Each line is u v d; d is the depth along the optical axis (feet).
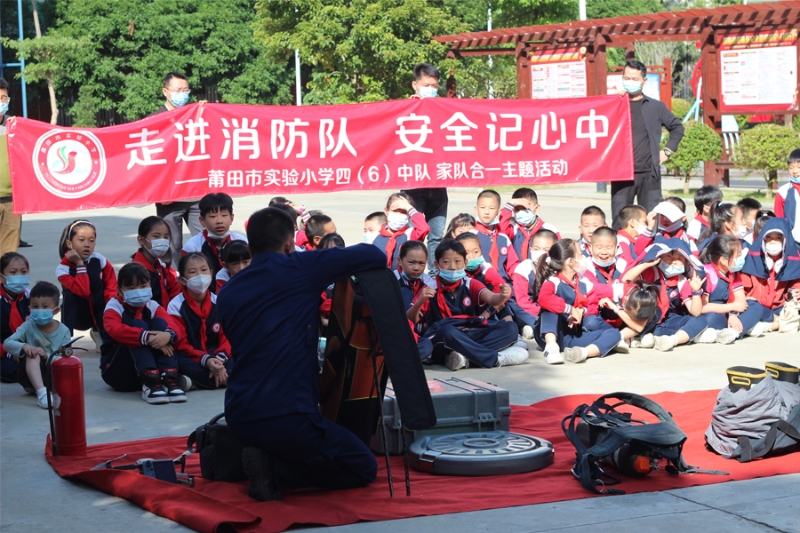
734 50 55.93
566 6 86.12
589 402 18.37
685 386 19.71
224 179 25.57
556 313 22.53
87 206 24.20
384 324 12.94
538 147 28.50
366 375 14.17
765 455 14.65
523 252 27.43
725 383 19.89
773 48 53.93
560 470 14.25
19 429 17.22
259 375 12.96
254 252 13.88
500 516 12.35
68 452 15.17
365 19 73.67
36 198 23.79
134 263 19.93
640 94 29.66
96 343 24.53
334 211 63.36
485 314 22.77
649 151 29.78
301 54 77.77
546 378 20.81
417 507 12.67
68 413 15.10
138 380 19.99
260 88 134.31
